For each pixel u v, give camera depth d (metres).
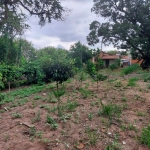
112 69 16.30
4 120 4.00
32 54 34.00
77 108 4.57
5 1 14.76
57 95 4.52
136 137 2.94
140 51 24.41
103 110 3.98
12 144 2.81
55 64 8.22
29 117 4.07
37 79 12.07
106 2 23.86
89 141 2.84
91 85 8.60
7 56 15.38
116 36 22.88
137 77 10.92
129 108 4.45
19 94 7.91
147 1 22.16
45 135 3.06
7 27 15.29
